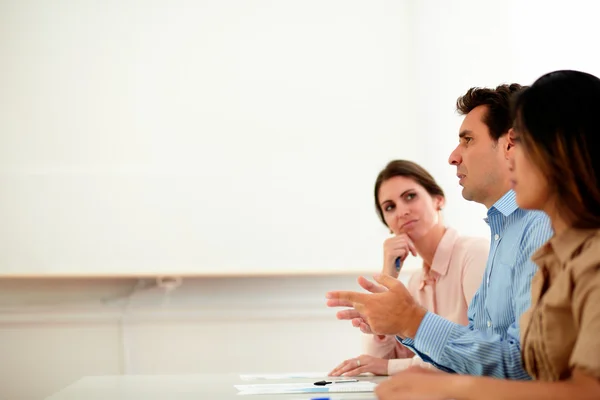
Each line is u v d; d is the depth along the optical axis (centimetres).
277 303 362
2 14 358
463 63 364
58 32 360
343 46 366
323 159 360
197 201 355
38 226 350
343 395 165
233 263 353
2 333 352
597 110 122
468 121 198
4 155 353
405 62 366
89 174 354
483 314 190
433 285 254
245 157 359
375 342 248
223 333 359
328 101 363
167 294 361
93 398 171
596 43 360
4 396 350
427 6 366
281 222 356
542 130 124
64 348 353
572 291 120
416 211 257
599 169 121
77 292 358
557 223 128
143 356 355
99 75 359
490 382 118
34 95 356
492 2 364
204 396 170
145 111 359
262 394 171
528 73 362
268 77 363
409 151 363
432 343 162
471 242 248
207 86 361
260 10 365
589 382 111
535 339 130
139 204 353
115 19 361
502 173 193
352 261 356
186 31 363
